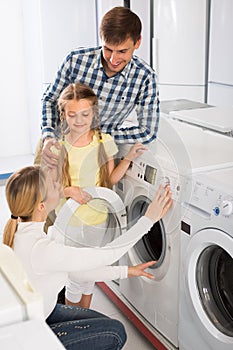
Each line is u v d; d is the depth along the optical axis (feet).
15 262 3.82
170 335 7.54
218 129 8.98
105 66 7.57
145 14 14.65
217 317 6.73
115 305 9.03
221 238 6.04
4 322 3.26
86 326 5.92
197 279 6.76
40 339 3.09
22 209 5.76
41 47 14.83
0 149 17.06
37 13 14.67
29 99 16.74
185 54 14.25
